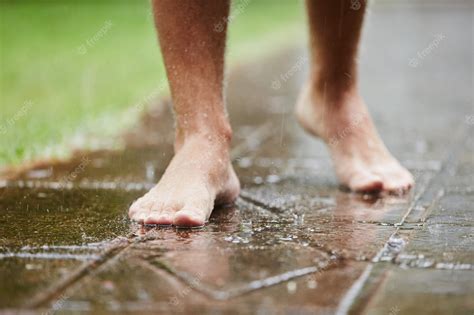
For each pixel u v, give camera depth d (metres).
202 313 1.35
